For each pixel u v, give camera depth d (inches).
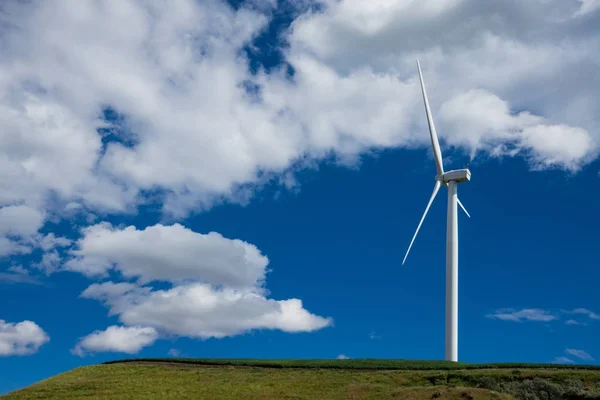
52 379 3105.3
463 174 3442.4
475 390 2370.8
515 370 2679.6
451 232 3412.9
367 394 2529.5
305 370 3051.2
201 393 2662.4
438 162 3531.0
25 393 2819.9
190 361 3363.7
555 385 2426.2
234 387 2755.9
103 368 3309.5
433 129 3590.1
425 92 3663.9
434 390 2431.1
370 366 3038.9
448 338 3280.0
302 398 2519.7
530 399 2345.0
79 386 2896.2
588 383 2475.4
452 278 3351.4
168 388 2780.5
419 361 3149.6
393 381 2714.1
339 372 2960.1
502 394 2331.4
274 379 2886.3
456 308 3316.9
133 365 3334.2
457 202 3472.0
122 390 2770.7
